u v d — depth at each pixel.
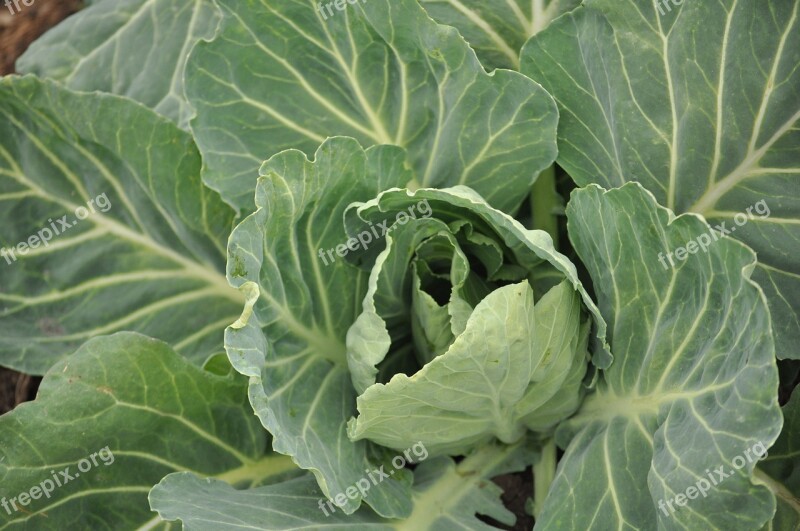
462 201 1.05
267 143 1.15
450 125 1.13
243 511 1.05
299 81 1.14
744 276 0.97
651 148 1.12
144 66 1.26
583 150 1.13
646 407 1.07
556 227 1.18
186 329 1.18
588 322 1.09
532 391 1.08
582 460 1.09
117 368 1.08
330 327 1.13
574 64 1.12
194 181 1.17
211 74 1.12
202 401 1.11
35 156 1.17
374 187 1.12
